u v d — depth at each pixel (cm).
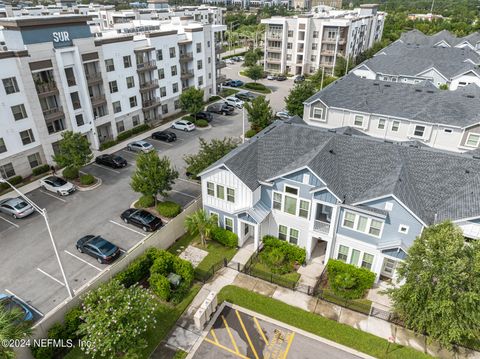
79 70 4294
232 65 10069
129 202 3581
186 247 2953
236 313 2333
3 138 3744
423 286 1891
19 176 3934
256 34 11581
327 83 7625
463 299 1800
